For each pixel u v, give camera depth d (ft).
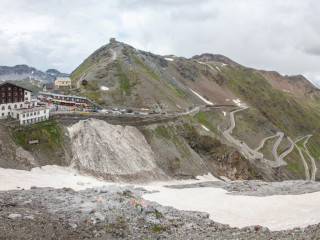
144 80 643.86
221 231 154.71
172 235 140.87
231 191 284.20
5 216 129.18
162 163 400.06
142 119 445.37
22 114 328.49
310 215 193.98
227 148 488.44
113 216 156.15
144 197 234.38
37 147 312.71
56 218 140.97
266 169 580.30
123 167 339.98
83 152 333.42
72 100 501.97
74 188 238.07
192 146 484.33
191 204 227.61
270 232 150.10
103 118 408.26
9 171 259.39
